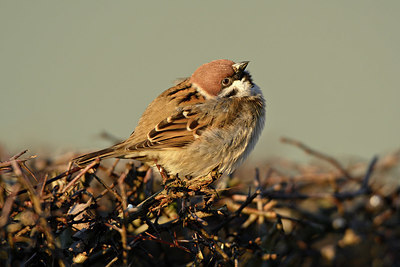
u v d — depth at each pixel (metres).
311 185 10.78
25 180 6.13
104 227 7.04
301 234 9.43
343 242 9.16
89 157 8.41
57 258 6.39
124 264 6.42
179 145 9.88
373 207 9.69
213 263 7.36
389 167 10.53
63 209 6.88
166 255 8.67
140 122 10.52
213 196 7.67
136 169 8.77
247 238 8.77
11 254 6.21
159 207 7.36
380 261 9.36
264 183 9.67
